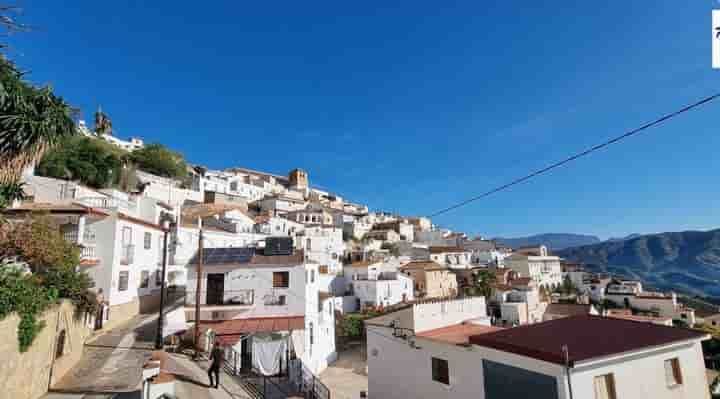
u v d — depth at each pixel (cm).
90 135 7150
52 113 1463
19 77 1438
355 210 13525
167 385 1155
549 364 1055
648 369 1106
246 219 5694
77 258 1877
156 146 7638
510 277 6894
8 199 1439
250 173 13450
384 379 1812
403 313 1759
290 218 8106
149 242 2989
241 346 2341
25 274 1430
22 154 1408
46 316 1366
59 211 2216
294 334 2520
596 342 1123
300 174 13962
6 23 860
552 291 7756
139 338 2166
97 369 1650
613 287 7306
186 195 6856
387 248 8356
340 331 4222
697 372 1194
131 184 5819
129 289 2611
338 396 2619
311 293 2842
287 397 1794
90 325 2031
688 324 5584
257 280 2612
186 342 2222
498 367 1247
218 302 2570
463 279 6750
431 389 1545
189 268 2612
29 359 1241
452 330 1758
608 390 1041
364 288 4975
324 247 6031
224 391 1559
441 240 9938
